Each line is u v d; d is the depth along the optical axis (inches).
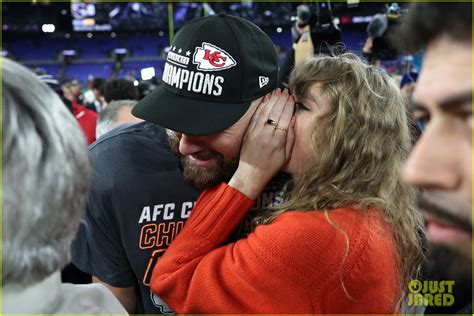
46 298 18.8
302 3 60.9
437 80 12.9
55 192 17.0
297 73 30.4
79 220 19.6
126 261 38.0
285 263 24.8
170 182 35.9
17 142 15.9
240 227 34.0
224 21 30.9
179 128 29.3
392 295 27.5
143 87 124.1
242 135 30.0
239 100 29.8
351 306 25.8
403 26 14.3
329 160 27.9
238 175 29.8
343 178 27.7
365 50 53.9
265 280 25.1
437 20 12.7
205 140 30.1
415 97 13.9
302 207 27.7
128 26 674.8
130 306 39.9
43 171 16.5
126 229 35.9
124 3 665.0
